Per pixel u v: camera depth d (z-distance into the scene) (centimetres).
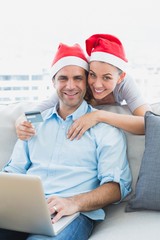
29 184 108
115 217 142
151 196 135
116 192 143
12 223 125
